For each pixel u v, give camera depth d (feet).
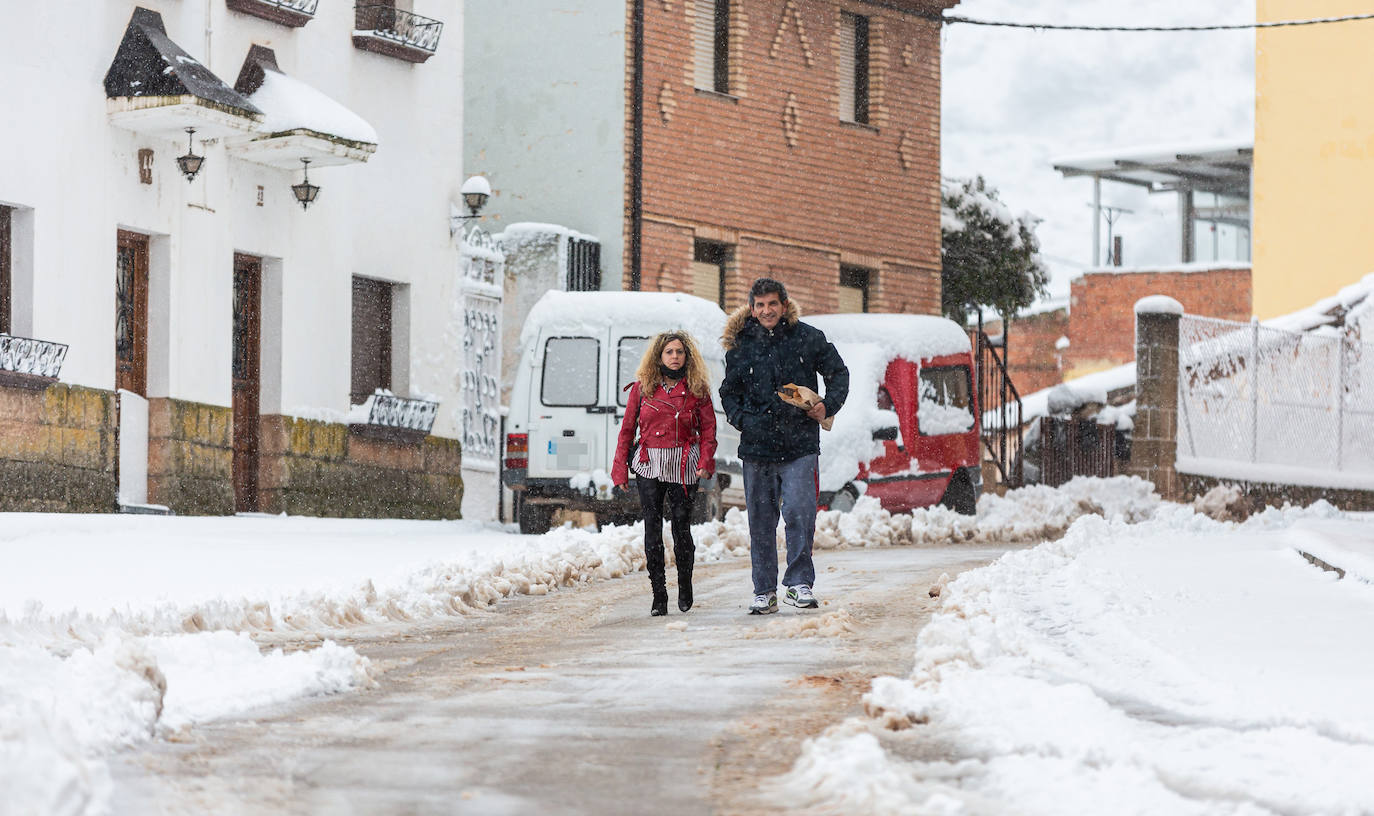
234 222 110.32
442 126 129.49
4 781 23.03
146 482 104.06
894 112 185.47
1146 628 49.06
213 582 67.51
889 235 184.96
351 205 120.57
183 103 98.17
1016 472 170.30
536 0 166.09
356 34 120.88
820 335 59.62
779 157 174.19
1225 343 157.17
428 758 31.14
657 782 28.81
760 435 59.06
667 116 164.55
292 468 114.21
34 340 93.50
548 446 111.04
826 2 178.81
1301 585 61.67
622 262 161.17
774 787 28.17
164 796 27.20
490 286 136.05
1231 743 31.32
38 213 95.40
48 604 57.06
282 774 29.53
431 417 125.70
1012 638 46.19
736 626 55.88
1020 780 27.53
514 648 50.83
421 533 107.14
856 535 102.63
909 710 34.47
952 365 125.29
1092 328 315.37
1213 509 144.36
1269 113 226.99
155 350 104.88
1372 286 177.99
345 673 41.24
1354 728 32.78
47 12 96.07
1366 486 166.50
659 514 61.87
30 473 93.91
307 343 116.37
